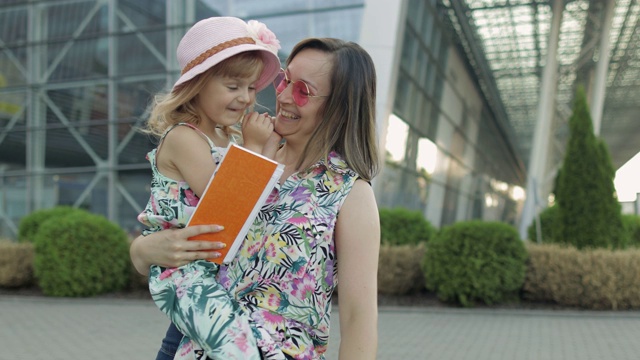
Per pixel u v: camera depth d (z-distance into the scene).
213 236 1.52
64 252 9.70
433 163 17.39
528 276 8.88
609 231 9.33
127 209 14.16
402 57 12.98
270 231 1.51
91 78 14.37
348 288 1.49
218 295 1.49
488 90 25.73
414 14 13.53
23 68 14.92
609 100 32.97
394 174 13.36
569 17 18.73
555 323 7.70
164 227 1.64
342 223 1.51
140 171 14.10
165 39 13.77
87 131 14.42
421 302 9.09
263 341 1.44
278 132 1.69
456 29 18.19
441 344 6.38
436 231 10.23
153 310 8.73
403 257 9.38
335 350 6.01
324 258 1.49
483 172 28.22
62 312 8.49
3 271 10.18
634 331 7.13
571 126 9.73
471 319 8.00
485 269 8.67
